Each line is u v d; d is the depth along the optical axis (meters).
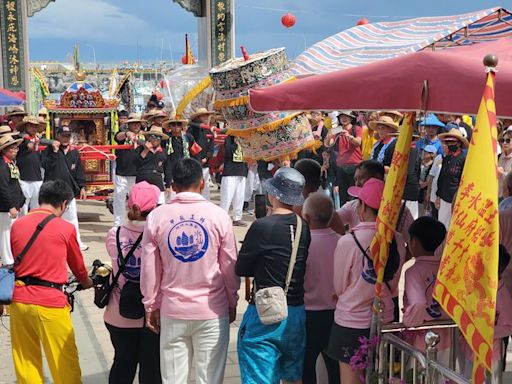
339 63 5.50
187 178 4.52
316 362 5.26
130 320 4.86
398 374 4.33
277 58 6.24
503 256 4.24
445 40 5.76
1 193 9.56
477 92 3.65
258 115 6.34
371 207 4.68
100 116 16.08
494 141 3.11
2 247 9.82
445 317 4.46
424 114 3.99
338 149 12.09
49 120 15.86
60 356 4.85
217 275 4.52
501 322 4.21
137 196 4.83
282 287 4.43
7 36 19.16
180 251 4.43
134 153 12.30
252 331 4.48
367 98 4.16
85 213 15.65
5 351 6.70
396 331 4.41
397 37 5.77
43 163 11.24
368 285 4.51
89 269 9.62
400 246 4.70
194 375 5.54
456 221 3.16
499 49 4.26
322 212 4.96
